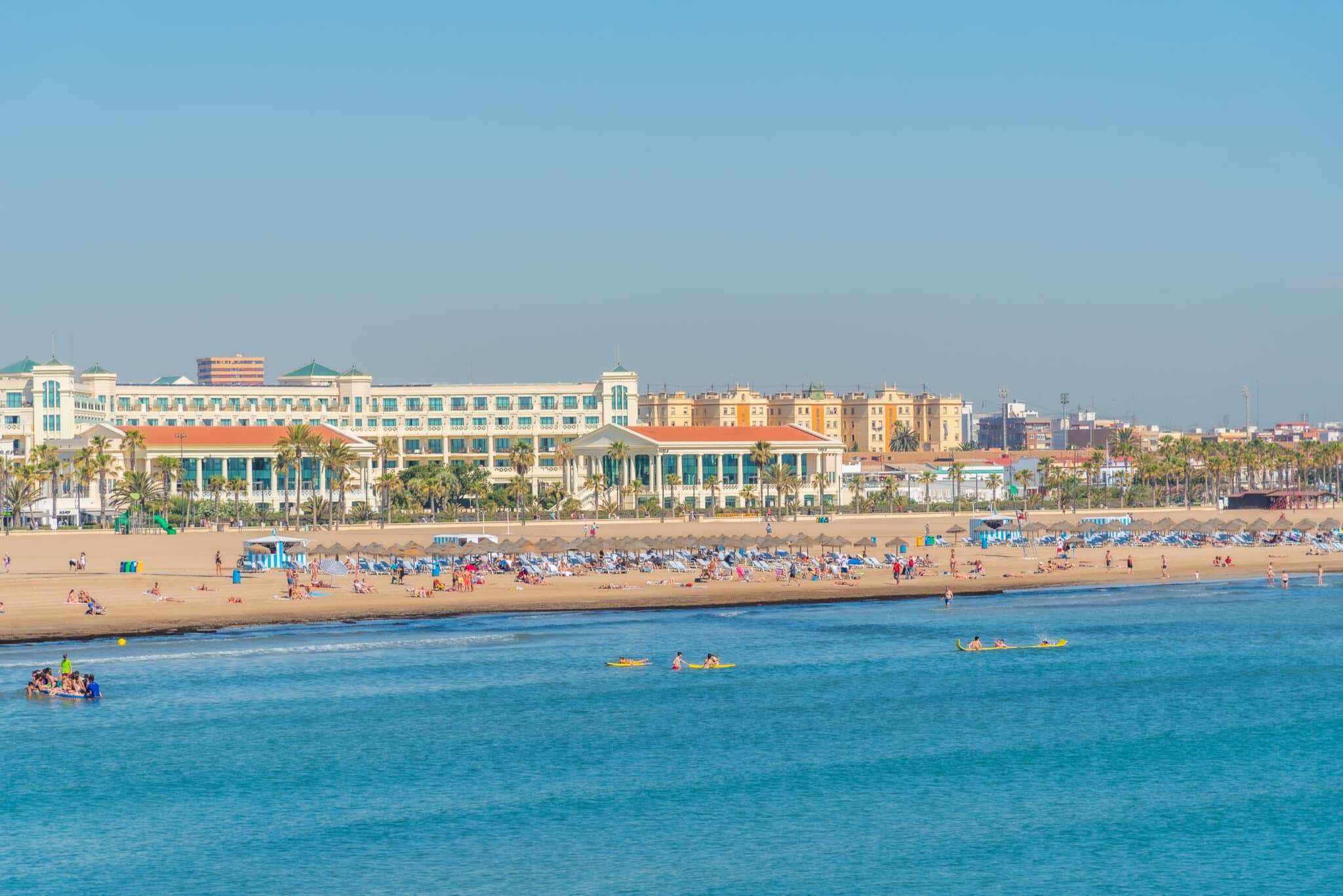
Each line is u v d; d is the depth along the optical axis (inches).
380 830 3270.2
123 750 3924.7
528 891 2898.6
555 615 6446.9
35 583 7224.4
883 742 4057.6
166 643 5541.3
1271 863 3068.4
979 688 4820.4
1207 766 3816.4
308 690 4699.8
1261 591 7642.7
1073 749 3991.1
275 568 7746.1
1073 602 7106.3
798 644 5674.2
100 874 2994.6
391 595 6840.6
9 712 4343.0
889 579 7839.6
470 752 3919.8
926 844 3184.1
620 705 4520.2
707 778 3688.5
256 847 3152.1
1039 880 2974.9
